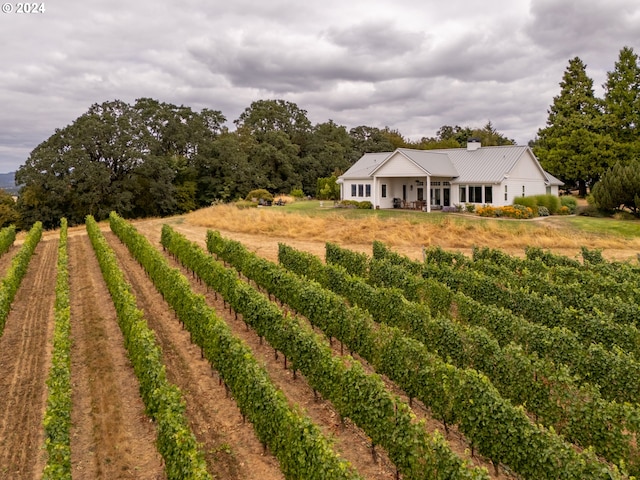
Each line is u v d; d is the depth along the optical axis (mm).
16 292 23094
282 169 78250
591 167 56156
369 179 48531
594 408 10312
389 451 10023
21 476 10078
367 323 14773
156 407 10914
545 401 11328
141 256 27000
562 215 43344
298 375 14641
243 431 11664
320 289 17688
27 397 13219
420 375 12117
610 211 42688
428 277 22141
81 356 15742
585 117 58312
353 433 11688
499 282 19391
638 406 10945
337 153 89938
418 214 41688
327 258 26453
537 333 14320
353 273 24422
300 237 35375
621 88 56281
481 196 43844
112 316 19578
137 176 61406
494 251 26047
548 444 9102
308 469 8797
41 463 10500
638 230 35219
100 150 58781
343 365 11867
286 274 19953
